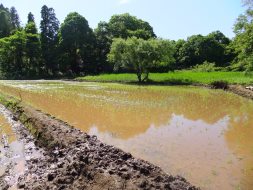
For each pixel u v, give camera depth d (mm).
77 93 35188
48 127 15867
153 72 66000
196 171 11367
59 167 11125
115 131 17375
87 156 10891
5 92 35062
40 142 14758
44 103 27438
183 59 87562
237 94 33344
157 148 14070
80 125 18953
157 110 23828
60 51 73812
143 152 13492
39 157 12867
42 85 47656
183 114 22266
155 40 50188
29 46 72625
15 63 74875
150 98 30547
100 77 57156
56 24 75625
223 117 21281
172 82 47281
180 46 91750
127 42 49500
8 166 12062
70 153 12156
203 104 26719
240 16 36281
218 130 17500
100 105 26250
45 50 74500
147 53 48406
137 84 47344
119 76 56406
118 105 26203
